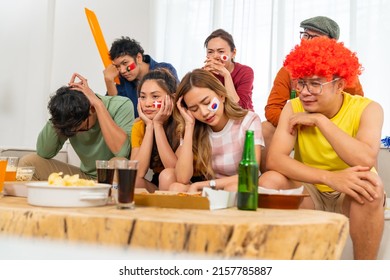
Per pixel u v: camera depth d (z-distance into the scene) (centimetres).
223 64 259
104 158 238
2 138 359
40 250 98
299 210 119
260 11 333
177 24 366
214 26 347
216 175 192
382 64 285
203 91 175
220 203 118
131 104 248
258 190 128
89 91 226
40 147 238
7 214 103
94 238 94
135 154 212
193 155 189
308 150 173
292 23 317
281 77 246
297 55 162
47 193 111
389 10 284
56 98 205
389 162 223
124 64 286
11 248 101
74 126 206
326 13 306
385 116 282
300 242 91
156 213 102
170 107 206
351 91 235
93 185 122
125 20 376
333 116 171
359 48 291
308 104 164
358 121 166
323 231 93
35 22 361
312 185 174
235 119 185
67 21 371
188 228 89
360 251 148
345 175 146
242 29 337
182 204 115
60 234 96
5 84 360
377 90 286
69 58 371
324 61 157
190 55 360
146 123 209
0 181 142
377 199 142
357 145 152
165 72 215
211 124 179
